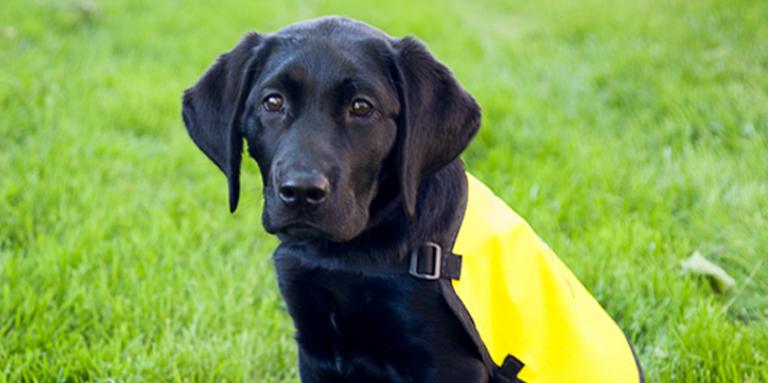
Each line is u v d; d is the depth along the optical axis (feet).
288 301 9.14
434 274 8.31
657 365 10.57
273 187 8.09
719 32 23.81
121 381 9.87
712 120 17.88
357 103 8.13
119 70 22.90
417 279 8.33
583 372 8.68
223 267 13.00
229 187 8.82
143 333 11.21
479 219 8.82
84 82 21.12
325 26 8.64
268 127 8.30
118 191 15.39
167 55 25.27
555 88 21.94
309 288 8.84
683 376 10.28
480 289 8.54
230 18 30.91
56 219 13.99
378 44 8.50
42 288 11.71
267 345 11.35
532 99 20.97
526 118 19.51
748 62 20.79
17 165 15.78
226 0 34.24
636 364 9.30
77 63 22.88
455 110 8.66
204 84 9.12
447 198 8.69
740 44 22.50
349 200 7.98
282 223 8.05
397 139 8.45
